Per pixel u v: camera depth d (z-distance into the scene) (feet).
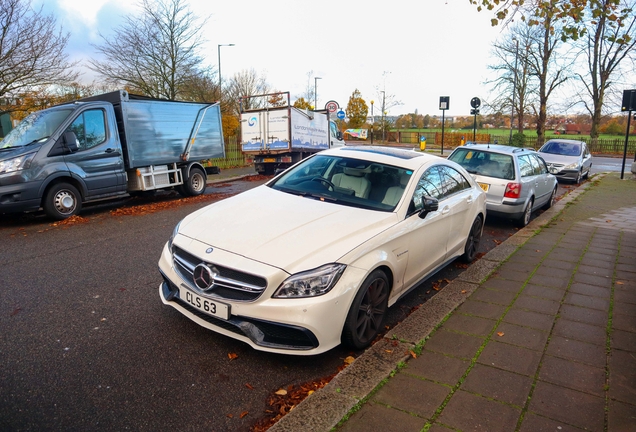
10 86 49.42
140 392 9.77
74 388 9.79
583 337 12.39
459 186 18.44
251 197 14.62
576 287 16.34
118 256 19.52
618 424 8.74
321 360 11.45
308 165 16.62
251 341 10.37
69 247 20.95
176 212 30.30
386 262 12.12
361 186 14.61
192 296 11.09
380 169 15.33
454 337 12.29
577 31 20.54
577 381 10.23
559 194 44.86
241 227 11.98
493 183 27.07
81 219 27.25
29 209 25.62
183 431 8.64
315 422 8.60
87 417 8.88
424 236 14.47
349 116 159.43
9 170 24.68
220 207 13.85
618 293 15.76
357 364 10.68
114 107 31.48
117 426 8.67
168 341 12.00
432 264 15.75
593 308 14.40
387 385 9.95
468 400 9.43
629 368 10.82
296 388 10.21
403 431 8.43
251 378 10.50
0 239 22.50
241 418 9.11
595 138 123.13
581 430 8.57
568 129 168.55
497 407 9.22
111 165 29.84
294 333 10.25
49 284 15.96
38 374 10.26
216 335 12.39
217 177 52.90
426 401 9.37
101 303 14.34
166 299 12.23
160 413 9.12
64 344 11.66
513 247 21.86
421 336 12.15
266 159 54.95
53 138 26.76
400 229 12.97
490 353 11.43
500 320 13.42
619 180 55.62
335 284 10.50
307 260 10.53
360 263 11.18
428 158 16.97
